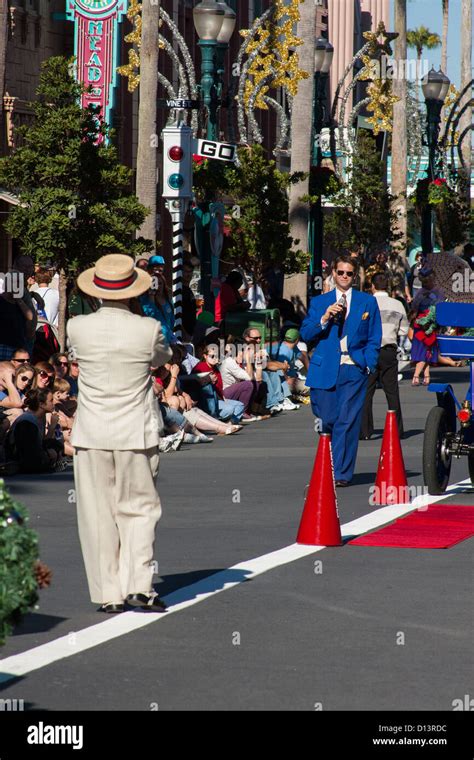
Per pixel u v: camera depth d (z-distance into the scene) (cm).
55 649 1259
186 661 1227
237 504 2100
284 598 1472
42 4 5228
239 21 7738
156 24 4000
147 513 1406
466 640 1306
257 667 1208
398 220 7012
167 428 2886
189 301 3706
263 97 4912
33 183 3450
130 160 6038
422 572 1611
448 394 2217
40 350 3048
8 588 984
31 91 5159
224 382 3459
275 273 4831
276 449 2858
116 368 1395
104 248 3388
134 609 1419
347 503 2116
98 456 1395
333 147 5041
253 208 4691
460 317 2250
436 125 6241
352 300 2261
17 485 2316
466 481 2350
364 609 1427
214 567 1630
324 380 2262
